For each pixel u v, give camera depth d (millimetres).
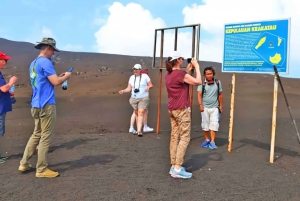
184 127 4637
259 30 5754
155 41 8195
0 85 5488
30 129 10453
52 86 4562
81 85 28016
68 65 47062
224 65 6355
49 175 4656
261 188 4438
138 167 5258
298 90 23672
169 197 4051
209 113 6809
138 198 3990
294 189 4438
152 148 6680
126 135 8133
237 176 4902
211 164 5527
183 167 4949
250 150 6711
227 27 6254
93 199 3924
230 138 6512
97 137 7832
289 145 7496
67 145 6871
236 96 20312
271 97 19625
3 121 5617
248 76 30875
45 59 4469
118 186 4355
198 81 4477
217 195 4152
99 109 15625
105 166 5285
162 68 8164
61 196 3988
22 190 4156
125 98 19984
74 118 12844
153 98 20031
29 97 22047
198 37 6996
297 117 12719
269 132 9391
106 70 42969
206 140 6988
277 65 5562
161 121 12023
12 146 6965
